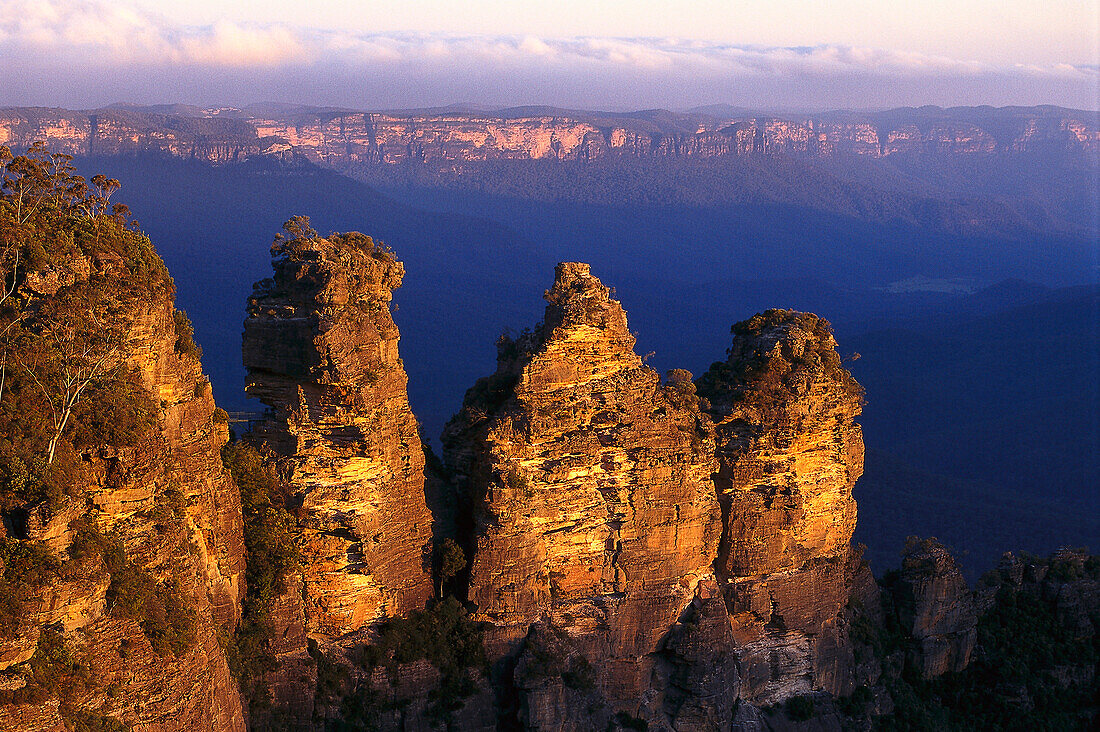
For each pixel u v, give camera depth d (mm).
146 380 52594
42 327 49094
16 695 40719
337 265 61500
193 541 52000
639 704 69375
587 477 68125
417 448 65562
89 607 43562
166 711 45281
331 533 62312
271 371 62812
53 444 45750
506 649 65875
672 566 70438
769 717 75000
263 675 58719
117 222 56344
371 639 63219
